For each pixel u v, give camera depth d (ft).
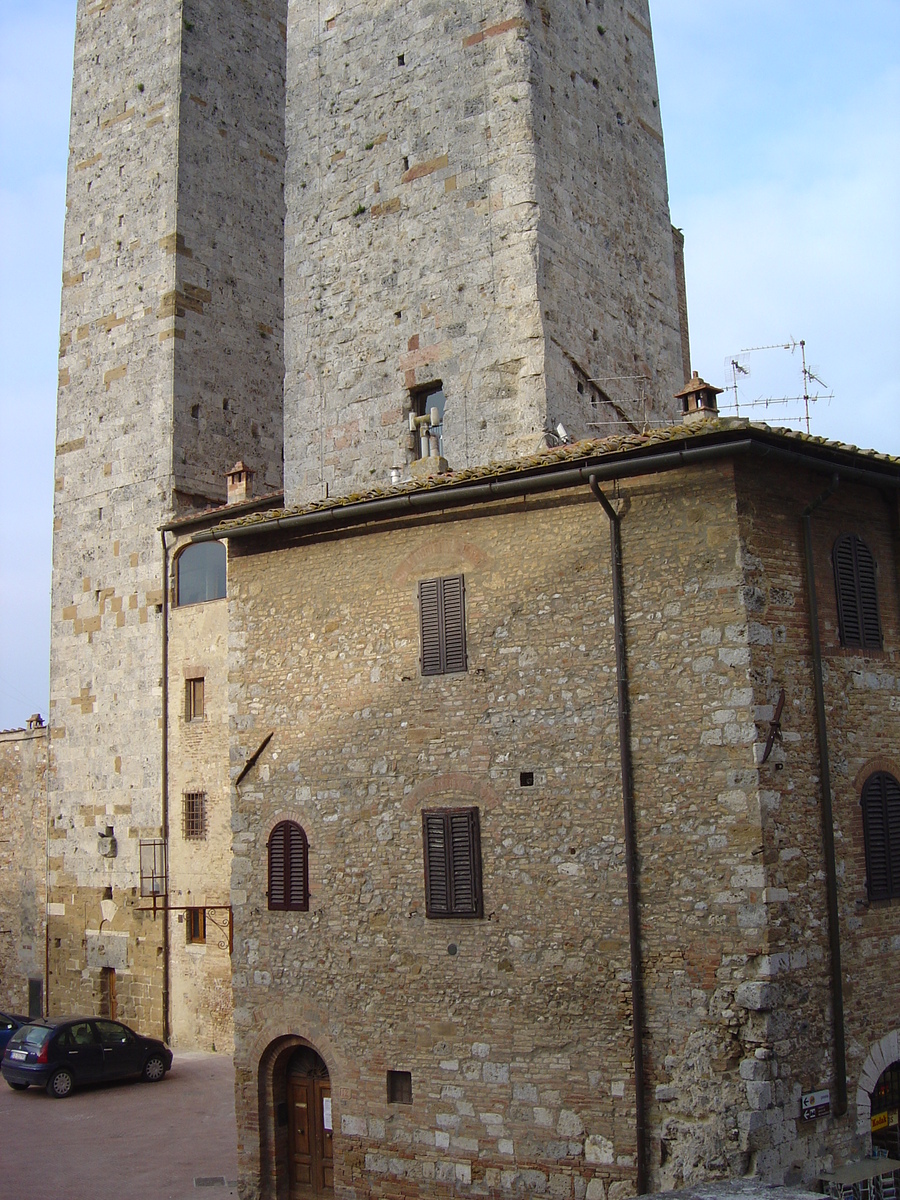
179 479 111.24
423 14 87.76
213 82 120.67
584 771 55.93
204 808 101.35
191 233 116.16
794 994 51.47
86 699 114.11
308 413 89.76
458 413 81.51
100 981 108.47
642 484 56.18
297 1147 64.90
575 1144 53.62
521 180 81.10
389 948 60.70
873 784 57.88
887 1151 56.03
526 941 56.34
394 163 87.56
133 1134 77.00
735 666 52.85
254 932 66.28
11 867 125.18
